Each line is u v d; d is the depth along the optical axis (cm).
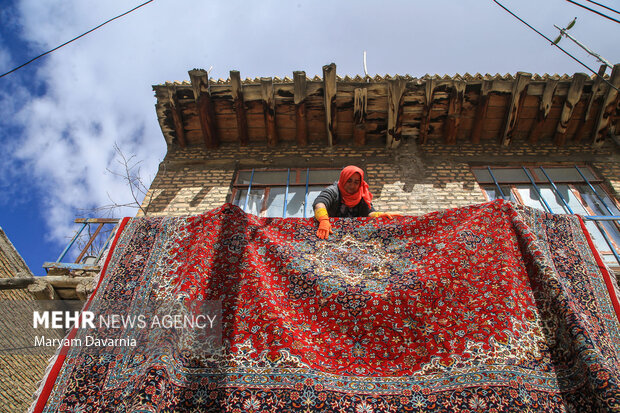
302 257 348
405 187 712
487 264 322
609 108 758
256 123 797
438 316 293
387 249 363
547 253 354
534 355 270
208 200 696
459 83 742
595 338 281
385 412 245
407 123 793
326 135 801
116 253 349
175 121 785
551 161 760
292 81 759
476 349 273
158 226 370
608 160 762
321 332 292
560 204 698
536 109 782
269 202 711
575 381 253
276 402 247
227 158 777
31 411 249
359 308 301
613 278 339
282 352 270
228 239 354
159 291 317
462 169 746
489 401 245
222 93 770
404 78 736
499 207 372
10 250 540
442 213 385
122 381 263
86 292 504
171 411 234
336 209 440
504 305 294
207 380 255
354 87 754
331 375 264
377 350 281
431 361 272
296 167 761
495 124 798
